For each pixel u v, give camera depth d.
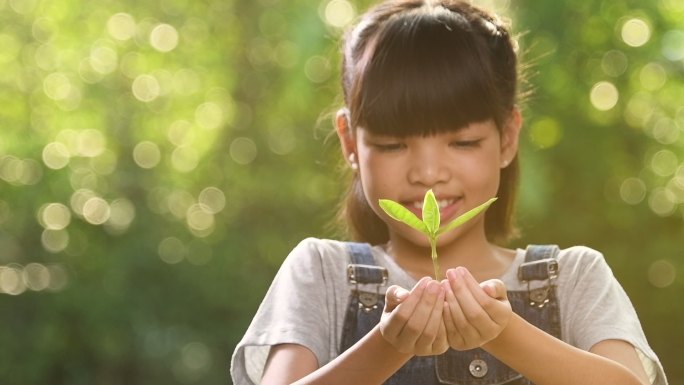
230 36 10.41
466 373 2.78
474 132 2.77
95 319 9.97
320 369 2.44
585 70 9.01
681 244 9.79
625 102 9.31
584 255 2.89
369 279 2.87
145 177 10.31
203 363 9.99
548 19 8.62
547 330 2.81
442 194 2.74
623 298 2.87
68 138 10.44
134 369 10.01
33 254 10.15
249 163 10.40
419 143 2.75
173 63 10.51
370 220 3.12
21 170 10.28
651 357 2.76
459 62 2.78
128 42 10.51
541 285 2.86
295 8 9.70
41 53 10.52
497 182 2.84
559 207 9.38
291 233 10.27
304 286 2.85
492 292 2.33
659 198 9.73
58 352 9.99
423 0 2.98
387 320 2.32
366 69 2.80
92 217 10.19
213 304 10.10
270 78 10.37
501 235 3.14
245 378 2.81
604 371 2.47
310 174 10.25
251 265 10.25
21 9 10.51
